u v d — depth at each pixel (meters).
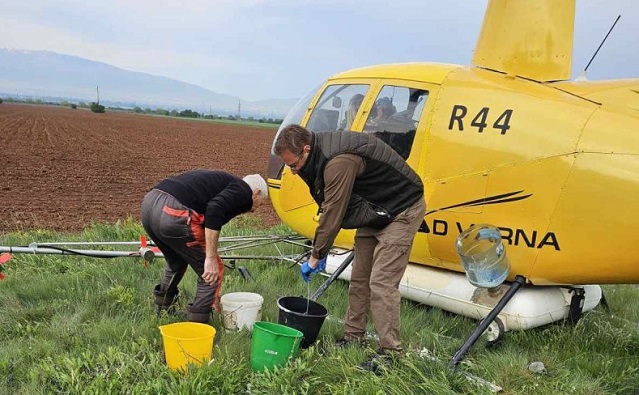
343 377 3.26
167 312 4.14
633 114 3.68
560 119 3.70
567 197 3.60
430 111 4.14
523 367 3.52
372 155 3.23
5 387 3.05
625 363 3.73
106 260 5.45
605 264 3.61
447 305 4.23
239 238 6.15
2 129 34.91
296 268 5.68
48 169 17.53
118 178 16.41
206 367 3.13
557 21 4.13
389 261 3.38
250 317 3.96
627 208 3.45
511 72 4.26
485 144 3.86
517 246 3.80
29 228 8.70
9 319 4.03
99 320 4.07
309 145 3.17
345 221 3.38
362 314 3.76
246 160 25.66
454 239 4.07
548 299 3.97
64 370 3.18
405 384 3.10
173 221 3.64
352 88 4.88
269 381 3.12
